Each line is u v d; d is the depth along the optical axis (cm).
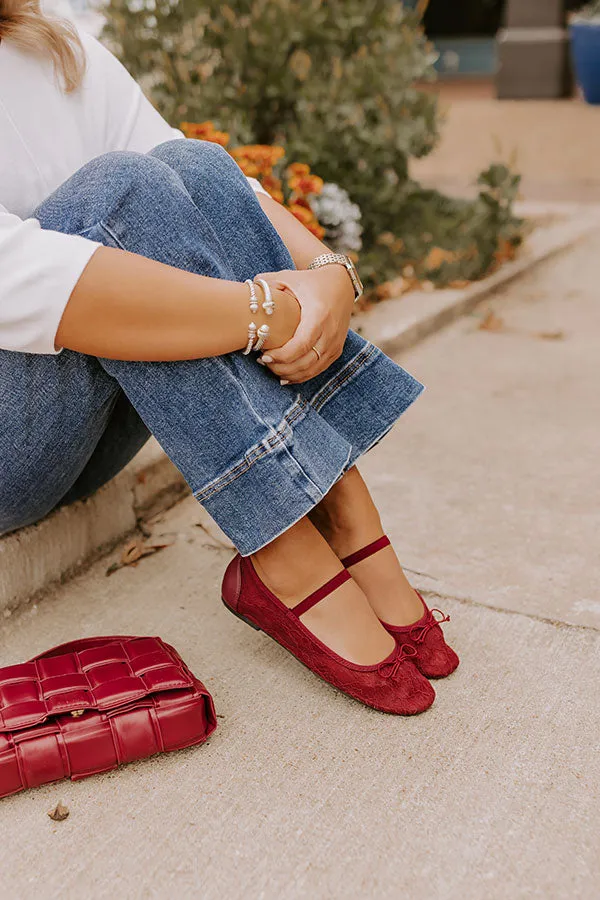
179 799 130
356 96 361
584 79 971
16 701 132
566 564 188
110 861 120
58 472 153
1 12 142
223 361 132
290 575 144
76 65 149
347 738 141
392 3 382
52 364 136
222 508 137
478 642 163
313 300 137
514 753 137
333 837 123
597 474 227
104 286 123
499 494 218
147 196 130
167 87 362
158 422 134
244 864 119
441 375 296
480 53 1553
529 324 346
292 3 360
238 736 142
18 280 121
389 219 390
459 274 383
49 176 146
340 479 150
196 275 129
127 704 133
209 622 172
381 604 153
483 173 397
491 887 115
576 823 124
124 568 191
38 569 176
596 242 464
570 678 153
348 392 148
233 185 141
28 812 128
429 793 130
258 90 362
